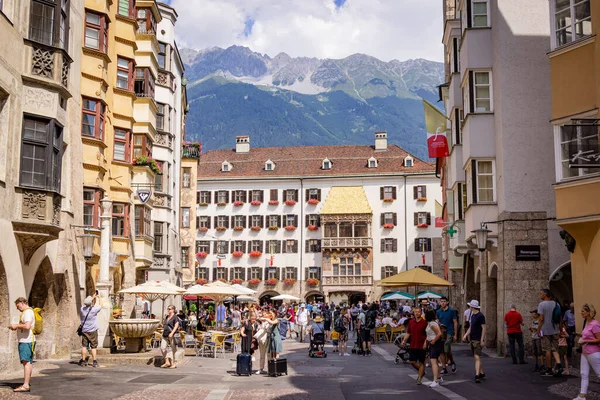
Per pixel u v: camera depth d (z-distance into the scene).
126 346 24.98
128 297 36.59
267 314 21.64
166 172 46.28
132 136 35.59
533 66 27.70
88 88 29.81
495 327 30.45
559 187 20.56
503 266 27.08
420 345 18.25
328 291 83.56
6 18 19.12
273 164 90.38
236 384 18.39
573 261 20.88
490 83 29.23
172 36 47.75
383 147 92.06
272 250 86.94
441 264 80.19
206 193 89.25
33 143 20.64
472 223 28.56
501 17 27.98
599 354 14.38
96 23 30.70
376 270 83.88
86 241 24.23
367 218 84.19
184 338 31.95
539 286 26.58
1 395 14.64
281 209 87.56
